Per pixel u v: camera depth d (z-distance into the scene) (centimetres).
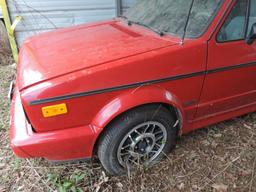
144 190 254
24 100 209
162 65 230
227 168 274
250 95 295
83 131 224
